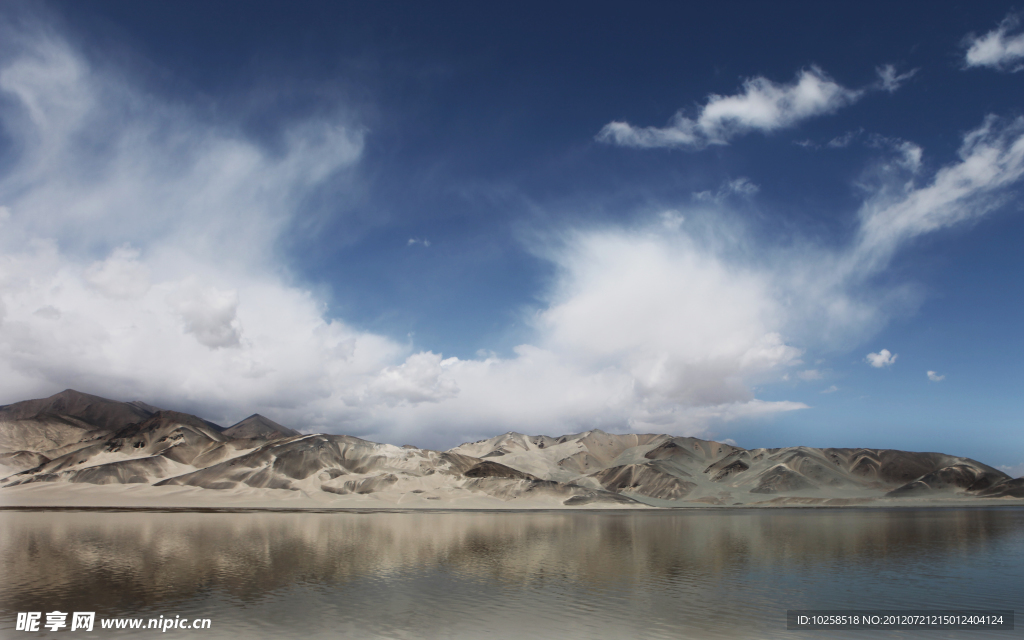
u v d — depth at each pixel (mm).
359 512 150750
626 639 28938
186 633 29297
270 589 39812
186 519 109250
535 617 32938
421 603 36125
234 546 63500
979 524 111688
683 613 34156
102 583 41031
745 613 34312
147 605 34719
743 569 51219
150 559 52750
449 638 28938
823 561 56594
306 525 96438
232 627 30422
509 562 54656
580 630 30453
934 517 140000
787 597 38844
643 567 52125
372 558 55969
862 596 39375
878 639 29625
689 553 62781
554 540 76688
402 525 100625
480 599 37438
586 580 44969
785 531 94562
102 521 100875
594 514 162000
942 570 51000
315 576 45344
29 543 63844
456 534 84000
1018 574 49000
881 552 64062
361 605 35438
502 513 159000
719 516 150875
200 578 43469
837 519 132000
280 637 28891
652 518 139000
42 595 37031
